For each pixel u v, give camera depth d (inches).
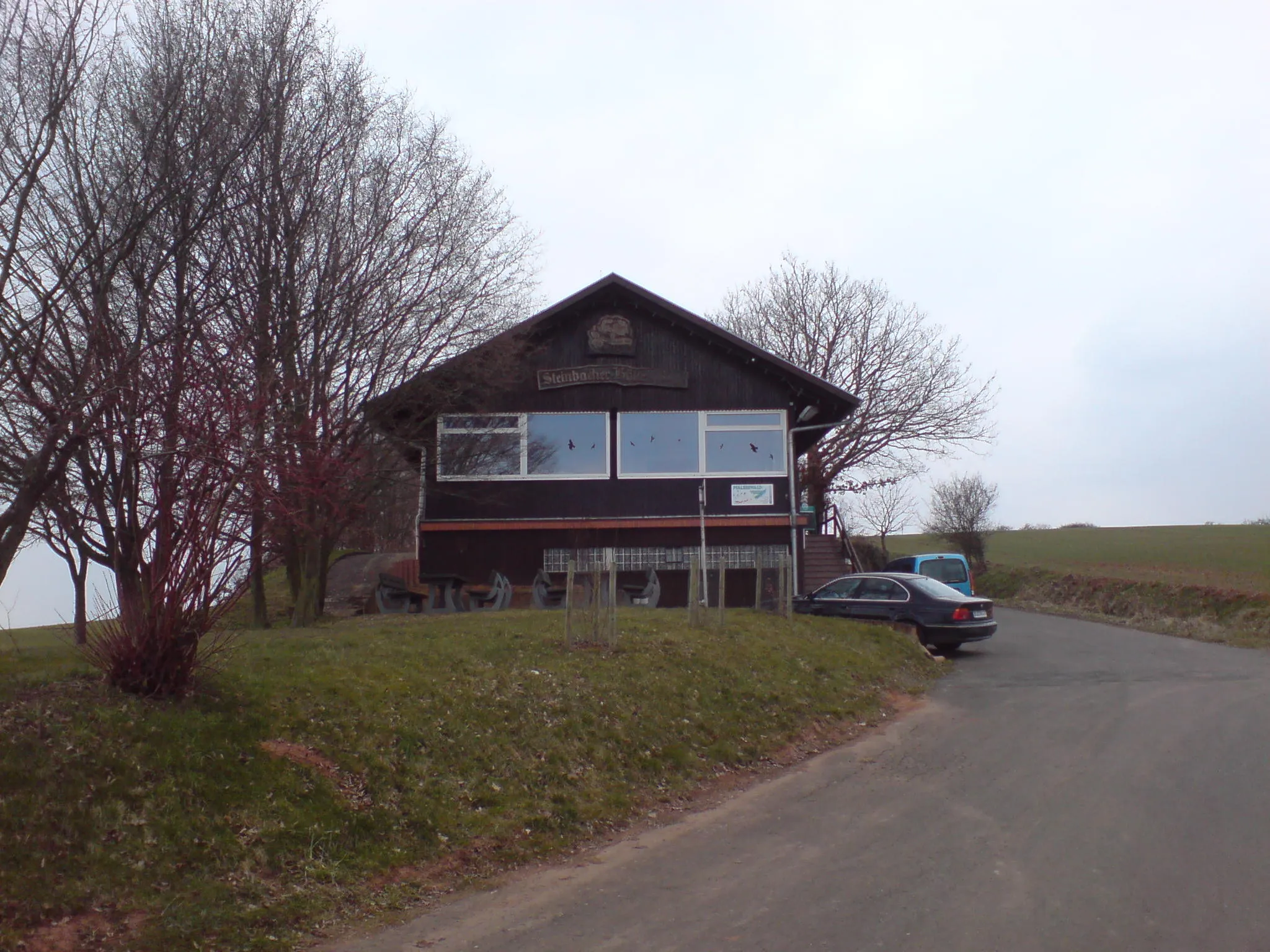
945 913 231.1
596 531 882.8
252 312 483.8
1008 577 1620.3
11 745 245.8
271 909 229.9
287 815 264.8
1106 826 297.4
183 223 363.9
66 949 201.3
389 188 628.4
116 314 344.8
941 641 716.7
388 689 357.4
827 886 253.3
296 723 309.1
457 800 303.3
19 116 340.5
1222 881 248.8
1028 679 608.4
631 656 471.2
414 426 687.1
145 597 292.8
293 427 385.1
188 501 294.5
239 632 463.5
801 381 900.6
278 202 542.3
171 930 212.2
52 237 350.9
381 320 602.2
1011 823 304.5
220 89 465.4
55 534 401.4
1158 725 451.5
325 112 590.2
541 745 351.9
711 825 316.5
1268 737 423.8
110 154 390.6
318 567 671.1
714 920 231.3
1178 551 1715.1
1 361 292.0
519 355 785.6
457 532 878.4
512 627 519.2
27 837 224.1
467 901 250.2
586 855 289.0
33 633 603.5
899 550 2217.0
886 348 1660.9
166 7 478.3
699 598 655.8
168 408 288.7
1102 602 1295.5
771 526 888.3
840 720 474.0
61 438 296.0
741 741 413.4
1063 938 214.8
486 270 689.0
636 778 354.6
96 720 268.7
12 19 330.6
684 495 890.7
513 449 874.8
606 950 215.5
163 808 248.7
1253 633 888.9
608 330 901.2
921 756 406.3
